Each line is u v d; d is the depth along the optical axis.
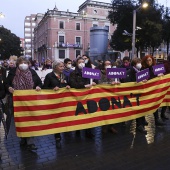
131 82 5.56
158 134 5.58
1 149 4.85
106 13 58.59
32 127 4.55
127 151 4.65
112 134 5.66
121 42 30.64
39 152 4.67
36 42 77.19
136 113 5.66
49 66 11.04
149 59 6.01
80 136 5.58
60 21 54.53
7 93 4.74
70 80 5.10
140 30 28.64
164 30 31.34
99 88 5.20
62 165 4.12
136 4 29.33
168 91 6.23
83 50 56.41
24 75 4.63
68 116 4.88
